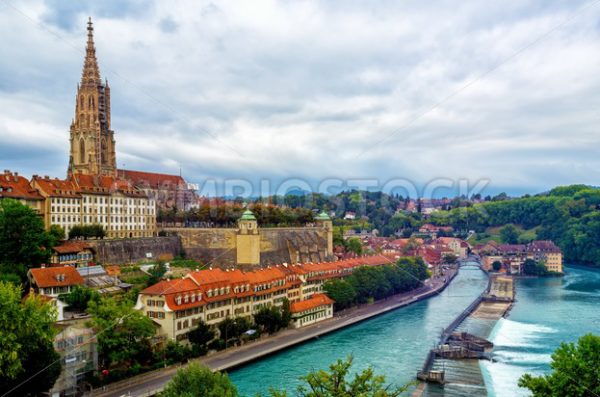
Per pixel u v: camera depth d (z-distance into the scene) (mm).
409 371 152750
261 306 194500
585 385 85938
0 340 94375
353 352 172500
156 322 156500
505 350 178250
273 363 159000
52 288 160125
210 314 170375
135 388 128750
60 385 120188
